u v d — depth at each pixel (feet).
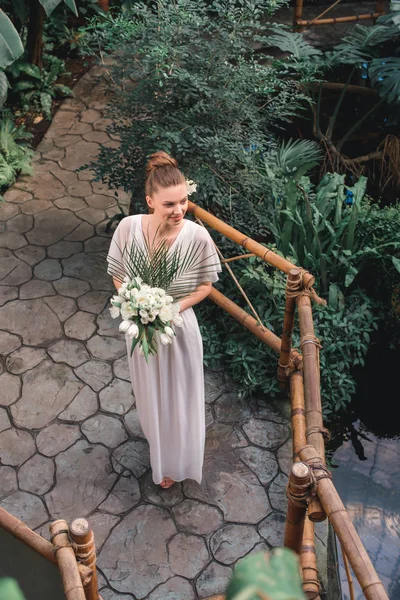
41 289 13.98
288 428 11.43
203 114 12.89
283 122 20.77
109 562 9.37
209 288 8.72
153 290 7.68
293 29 20.63
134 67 13.37
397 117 18.84
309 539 8.09
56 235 15.37
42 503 10.12
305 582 7.61
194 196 12.95
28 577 5.84
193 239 8.16
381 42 19.89
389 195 20.07
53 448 10.93
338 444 13.17
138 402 9.22
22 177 17.04
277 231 13.89
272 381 11.96
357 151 21.39
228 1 13.23
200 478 10.05
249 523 9.91
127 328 7.71
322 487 5.92
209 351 12.63
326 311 13.60
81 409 11.61
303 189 14.39
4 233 15.35
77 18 21.40
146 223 8.23
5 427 11.27
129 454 10.85
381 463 12.82
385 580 10.90
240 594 0.88
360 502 12.12
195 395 8.95
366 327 13.62
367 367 14.55
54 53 20.97
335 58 18.35
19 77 19.13
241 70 12.88
